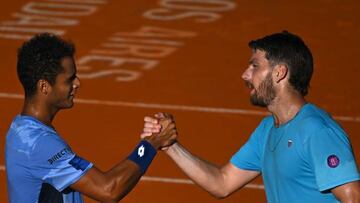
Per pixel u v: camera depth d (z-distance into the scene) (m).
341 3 47.34
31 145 12.32
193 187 23.20
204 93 32.78
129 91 32.78
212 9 46.22
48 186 12.46
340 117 30.62
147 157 13.23
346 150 12.32
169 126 13.62
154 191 22.89
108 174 12.56
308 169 12.49
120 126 28.61
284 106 13.01
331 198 12.52
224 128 28.59
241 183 14.57
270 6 46.66
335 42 40.81
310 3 47.28
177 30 42.44
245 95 32.56
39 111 12.66
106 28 42.69
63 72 12.63
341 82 34.66
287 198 12.79
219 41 40.62
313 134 12.40
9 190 12.75
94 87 33.03
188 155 14.59
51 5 46.59
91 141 27.03
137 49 39.06
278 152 12.78
